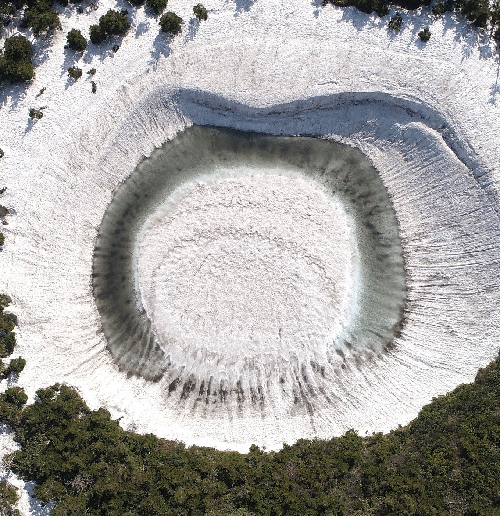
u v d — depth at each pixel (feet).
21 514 92.94
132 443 93.71
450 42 102.27
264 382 100.78
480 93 100.53
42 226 102.99
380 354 101.96
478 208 100.22
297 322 102.12
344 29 103.40
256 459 92.32
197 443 96.48
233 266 103.40
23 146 103.91
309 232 104.27
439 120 100.99
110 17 102.53
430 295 102.47
